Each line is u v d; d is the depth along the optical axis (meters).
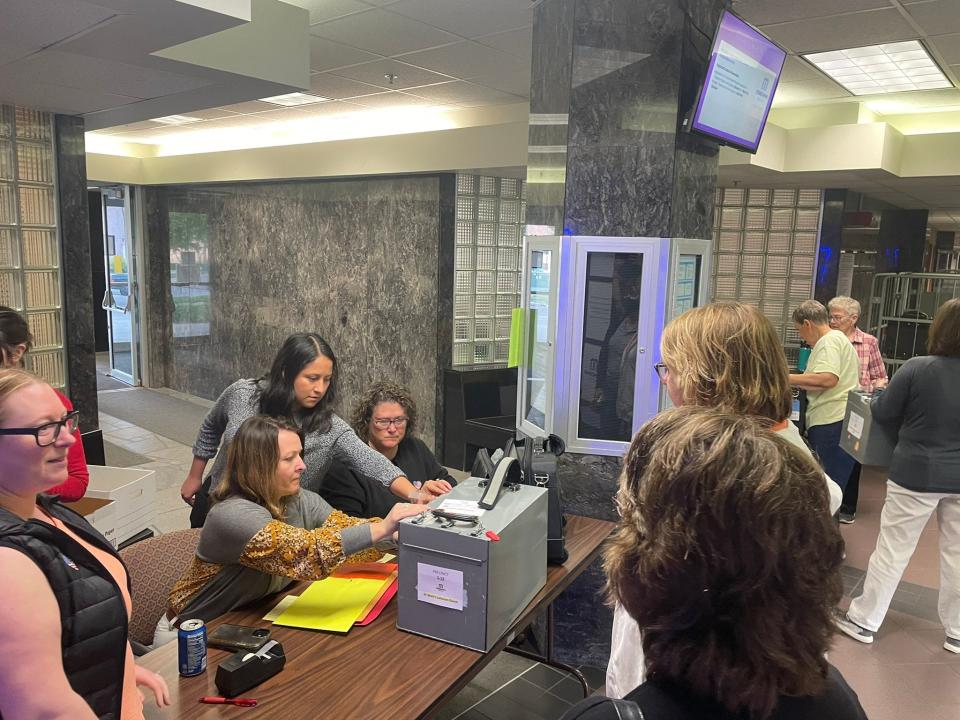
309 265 6.48
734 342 1.14
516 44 3.53
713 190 2.72
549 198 2.69
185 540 2.06
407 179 5.53
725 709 0.60
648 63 2.41
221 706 1.34
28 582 0.97
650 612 0.64
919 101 4.70
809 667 0.60
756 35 2.52
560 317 2.60
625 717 0.60
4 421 1.03
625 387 2.59
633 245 2.48
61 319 3.78
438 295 5.41
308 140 6.41
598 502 2.66
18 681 0.95
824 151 4.77
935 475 2.66
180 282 8.02
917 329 5.85
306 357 2.29
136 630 1.91
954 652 2.81
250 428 1.75
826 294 5.95
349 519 1.96
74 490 2.20
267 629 1.62
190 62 2.74
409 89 4.62
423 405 5.62
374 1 3.00
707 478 0.62
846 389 3.80
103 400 7.71
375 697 1.37
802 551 0.60
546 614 2.59
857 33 3.25
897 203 7.04
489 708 2.47
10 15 2.16
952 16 2.99
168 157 7.54
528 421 2.91
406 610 1.62
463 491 1.81
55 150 3.70
